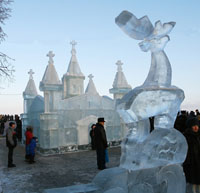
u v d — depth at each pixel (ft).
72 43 52.80
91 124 43.04
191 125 15.76
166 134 13.30
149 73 14.07
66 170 26.25
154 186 12.95
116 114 46.14
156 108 12.98
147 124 13.52
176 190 13.60
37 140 41.75
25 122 52.37
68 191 12.03
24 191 18.83
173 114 13.97
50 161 32.22
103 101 44.91
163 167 13.25
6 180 22.27
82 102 42.52
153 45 13.43
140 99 12.42
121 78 50.03
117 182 12.34
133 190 12.54
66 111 40.70
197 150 15.39
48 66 40.81
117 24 12.59
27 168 27.78
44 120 38.40
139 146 12.80
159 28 13.41
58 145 39.14
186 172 15.74
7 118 80.43
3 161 32.71
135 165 12.67
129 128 13.52
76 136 41.19
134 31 12.81
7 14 39.50
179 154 13.76
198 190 16.22
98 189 12.17
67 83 50.55
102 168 26.14
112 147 44.55
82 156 35.73
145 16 12.81
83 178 22.61
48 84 39.19
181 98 14.17
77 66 52.11
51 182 21.43
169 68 13.94
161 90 13.15
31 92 52.80
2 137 66.08
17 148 47.55
